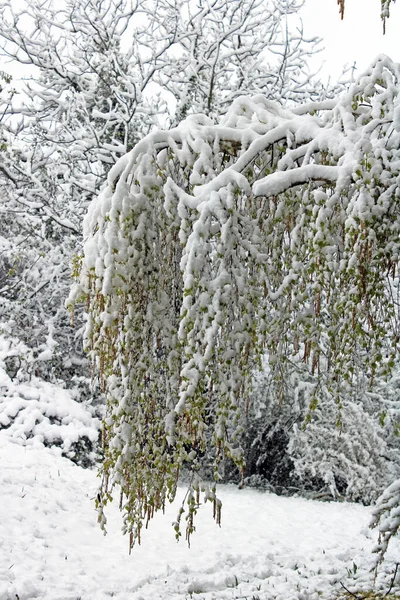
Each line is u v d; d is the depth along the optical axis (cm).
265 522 845
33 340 1307
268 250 402
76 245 1175
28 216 1180
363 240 318
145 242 365
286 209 384
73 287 402
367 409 1037
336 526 834
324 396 1072
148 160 373
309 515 903
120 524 759
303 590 555
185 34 1291
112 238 359
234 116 413
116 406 369
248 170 388
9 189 1236
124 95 1217
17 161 1194
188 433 362
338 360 351
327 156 363
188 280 332
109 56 1247
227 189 346
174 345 373
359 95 372
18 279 1292
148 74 1312
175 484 373
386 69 378
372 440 1027
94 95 1309
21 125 1270
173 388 375
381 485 1013
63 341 1320
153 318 368
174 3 1330
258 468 1189
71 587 539
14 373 1190
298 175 345
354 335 344
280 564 654
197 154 389
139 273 359
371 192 312
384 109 346
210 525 804
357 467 1017
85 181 1213
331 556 670
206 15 1329
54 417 1111
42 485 822
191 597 544
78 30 1294
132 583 567
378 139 341
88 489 868
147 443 373
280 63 1302
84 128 1238
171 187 362
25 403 1092
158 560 651
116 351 381
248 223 354
